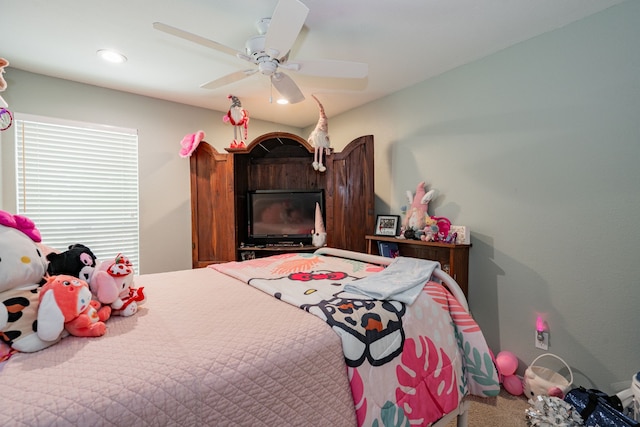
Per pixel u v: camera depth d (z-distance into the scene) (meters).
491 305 2.16
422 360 1.21
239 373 0.83
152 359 0.83
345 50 2.08
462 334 1.44
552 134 1.86
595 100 1.69
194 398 0.75
